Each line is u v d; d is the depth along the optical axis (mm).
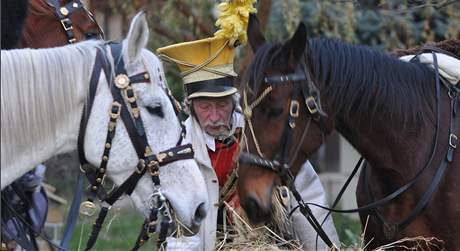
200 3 16109
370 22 16719
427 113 9430
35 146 7953
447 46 10266
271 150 8805
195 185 8227
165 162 8141
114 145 8062
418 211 9328
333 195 22688
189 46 9492
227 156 9703
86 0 11672
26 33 10109
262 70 8797
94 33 10352
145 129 8109
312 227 9898
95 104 8039
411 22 16016
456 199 9320
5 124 7805
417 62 9688
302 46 8820
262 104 8797
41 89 7887
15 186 8695
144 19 7996
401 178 9414
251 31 9180
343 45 9258
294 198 9836
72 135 8055
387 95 9195
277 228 9789
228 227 9812
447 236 9352
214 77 9500
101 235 19234
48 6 10188
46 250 15086
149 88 8109
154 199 8141
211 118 9492
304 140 8922
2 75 7789
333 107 9078
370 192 9859
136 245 8336
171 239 8836
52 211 17422
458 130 9453
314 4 16578
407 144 9352
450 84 9625
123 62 8102
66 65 7984
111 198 8227
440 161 9375
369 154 9398
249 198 8789
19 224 8570
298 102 8852
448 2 12180
